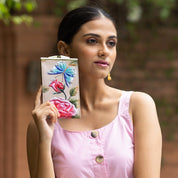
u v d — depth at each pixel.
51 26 6.91
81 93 2.64
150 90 7.36
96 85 2.61
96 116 2.60
